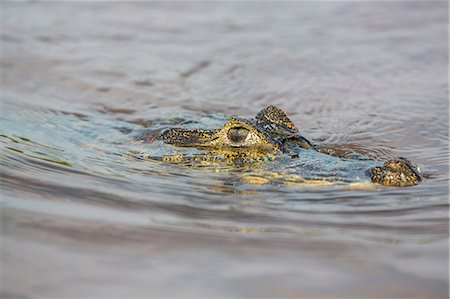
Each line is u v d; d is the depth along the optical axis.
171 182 20.66
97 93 33.66
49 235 15.27
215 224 16.91
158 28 45.25
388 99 32.81
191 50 40.66
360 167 21.66
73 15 48.12
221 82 35.47
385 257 14.77
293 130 24.38
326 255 14.84
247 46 41.53
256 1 53.00
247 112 30.97
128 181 20.53
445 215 17.88
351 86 34.91
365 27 46.03
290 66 38.09
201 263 14.17
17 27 44.72
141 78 35.97
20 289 12.60
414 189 20.20
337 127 28.89
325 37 43.69
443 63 38.66
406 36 43.84
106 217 16.86
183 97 33.22
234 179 20.92
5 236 14.97
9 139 24.44
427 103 32.12
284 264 14.26
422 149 25.80
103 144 25.22
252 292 12.89
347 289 13.10
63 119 29.25
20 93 32.88
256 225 16.98
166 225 16.56
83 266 13.73
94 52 40.09
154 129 26.23
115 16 48.09
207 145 23.33
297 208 18.61
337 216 17.97
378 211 18.39
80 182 19.98
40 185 19.28
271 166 21.62
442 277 13.66
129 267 13.81
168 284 13.12
